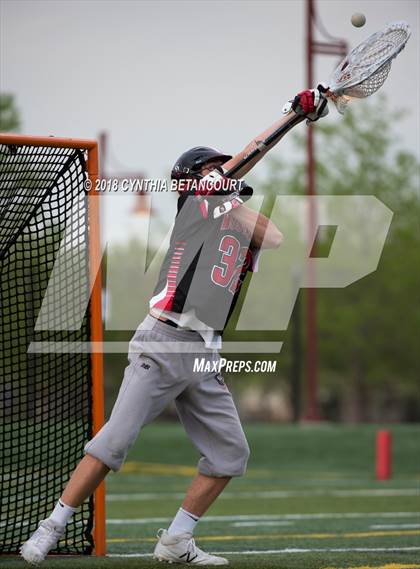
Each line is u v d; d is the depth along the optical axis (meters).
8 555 14.55
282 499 31.39
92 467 12.72
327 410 107.88
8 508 15.15
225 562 13.84
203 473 13.55
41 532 12.71
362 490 35.31
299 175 86.25
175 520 13.80
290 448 54.34
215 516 25.39
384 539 18.92
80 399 15.15
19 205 15.20
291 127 13.37
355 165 84.06
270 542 18.34
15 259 15.52
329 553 16.16
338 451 53.75
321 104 13.40
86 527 15.12
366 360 94.06
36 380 15.42
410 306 90.75
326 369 95.19
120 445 12.65
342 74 13.64
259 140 13.23
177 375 12.82
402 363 94.06
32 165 14.95
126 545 17.19
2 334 15.53
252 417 105.69
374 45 13.68
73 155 15.04
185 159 13.34
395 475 46.06
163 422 89.12
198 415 13.26
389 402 108.00
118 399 12.82
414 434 57.47
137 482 39.44
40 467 15.33
